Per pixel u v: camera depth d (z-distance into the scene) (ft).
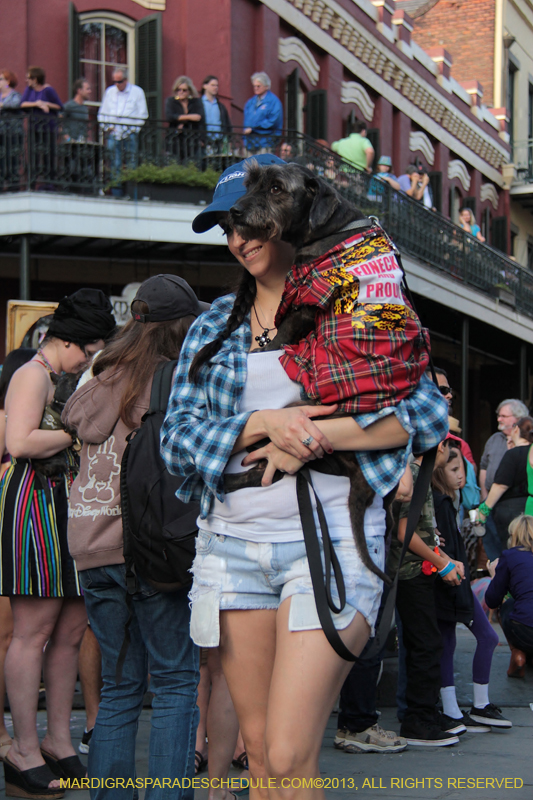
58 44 46.57
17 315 24.62
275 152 41.57
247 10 48.55
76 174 40.11
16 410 12.47
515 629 20.98
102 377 10.45
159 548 9.48
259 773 8.00
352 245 7.41
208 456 7.66
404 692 17.29
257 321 8.25
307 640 7.20
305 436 7.21
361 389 7.18
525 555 21.16
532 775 14.25
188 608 9.98
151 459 9.66
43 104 39.37
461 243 56.90
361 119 60.39
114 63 48.01
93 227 39.45
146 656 10.51
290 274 7.60
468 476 28.84
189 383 8.23
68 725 13.21
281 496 7.59
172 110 41.19
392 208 47.06
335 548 7.45
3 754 13.80
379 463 7.50
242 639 7.83
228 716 11.69
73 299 13.07
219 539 7.89
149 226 40.06
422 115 69.87
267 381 7.89
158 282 10.75
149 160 40.81
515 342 72.23
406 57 65.77
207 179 40.42
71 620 13.12
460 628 28.25
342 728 15.93
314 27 54.19
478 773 14.37
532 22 94.43
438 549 16.26
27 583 12.28
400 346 7.27
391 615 7.75
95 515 10.28
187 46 47.44
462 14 89.25
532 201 90.33
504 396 79.00
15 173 39.65
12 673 12.60
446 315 59.16
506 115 87.81
